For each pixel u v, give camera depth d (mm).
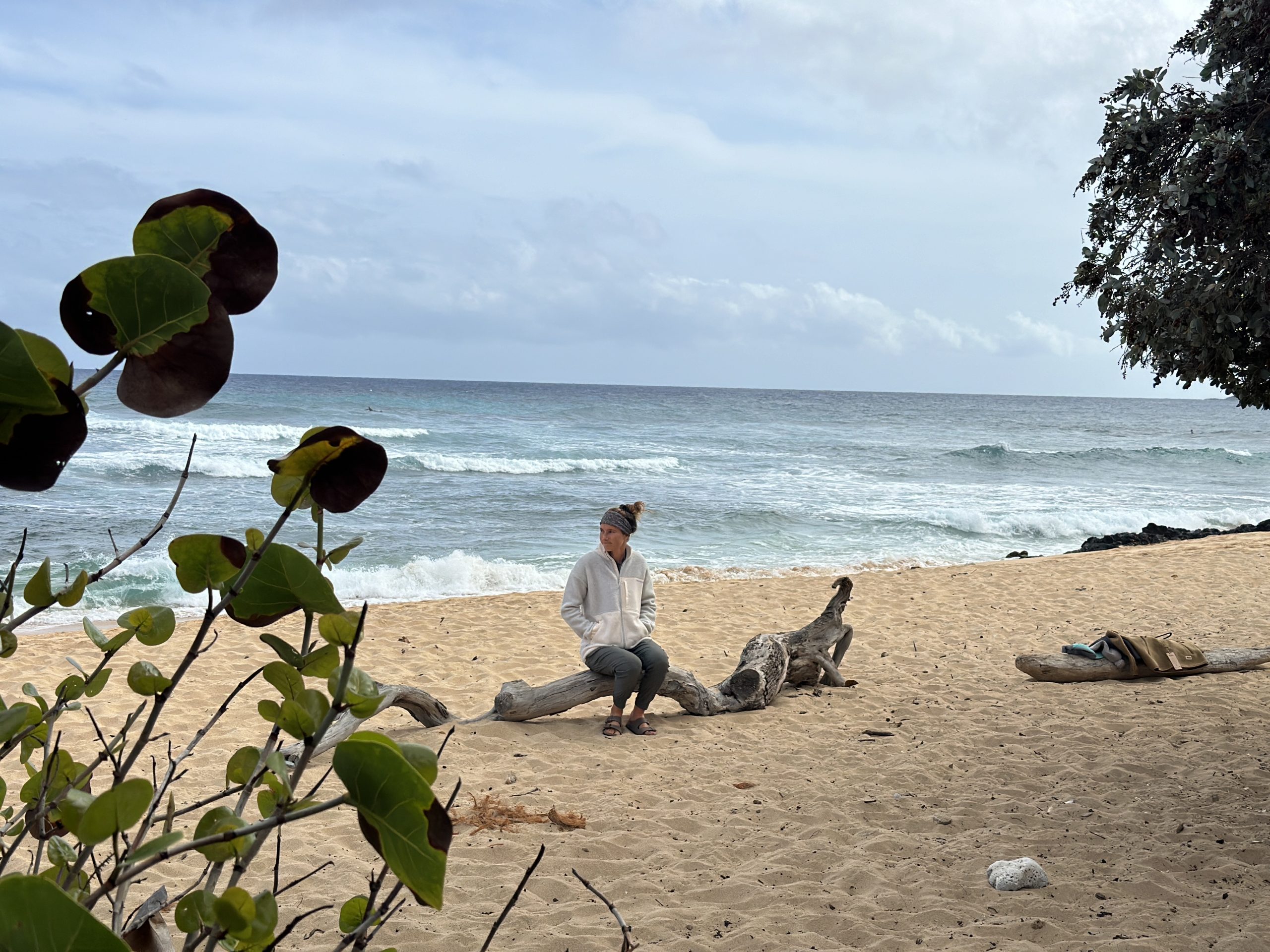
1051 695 8453
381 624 11453
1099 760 6586
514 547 20844
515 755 6621
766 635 8594
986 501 32156
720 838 5266
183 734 6832
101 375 656
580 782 6152
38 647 9781
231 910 714
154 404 663
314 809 663
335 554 798
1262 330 4742
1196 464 49125
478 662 9641
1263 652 9359
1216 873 4688
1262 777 6137
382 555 19484
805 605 13211
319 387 126562
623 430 57625
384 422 53531
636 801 5820
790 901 4434
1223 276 4859
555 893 4543
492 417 61281
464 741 6789
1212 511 30953
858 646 10633
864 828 5402
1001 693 8562
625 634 7324
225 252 736
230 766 840
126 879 613
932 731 7395
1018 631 11484
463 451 41875
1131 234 5273
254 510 23375
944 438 63375
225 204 735
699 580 17656
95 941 479
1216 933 4020
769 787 6098
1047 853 5000
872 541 23203
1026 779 6238
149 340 658
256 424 45344
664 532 23469
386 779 637
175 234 731
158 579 14984
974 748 6941
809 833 5316
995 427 78375
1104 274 5367
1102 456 50312
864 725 7605
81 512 22031
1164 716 7680
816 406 102875
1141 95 5348
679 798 5906
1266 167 4656
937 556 21469
